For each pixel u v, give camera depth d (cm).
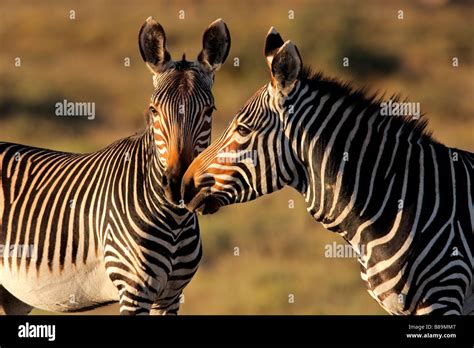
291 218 2102
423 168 920
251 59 3722
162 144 969
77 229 1028
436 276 902
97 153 1070
